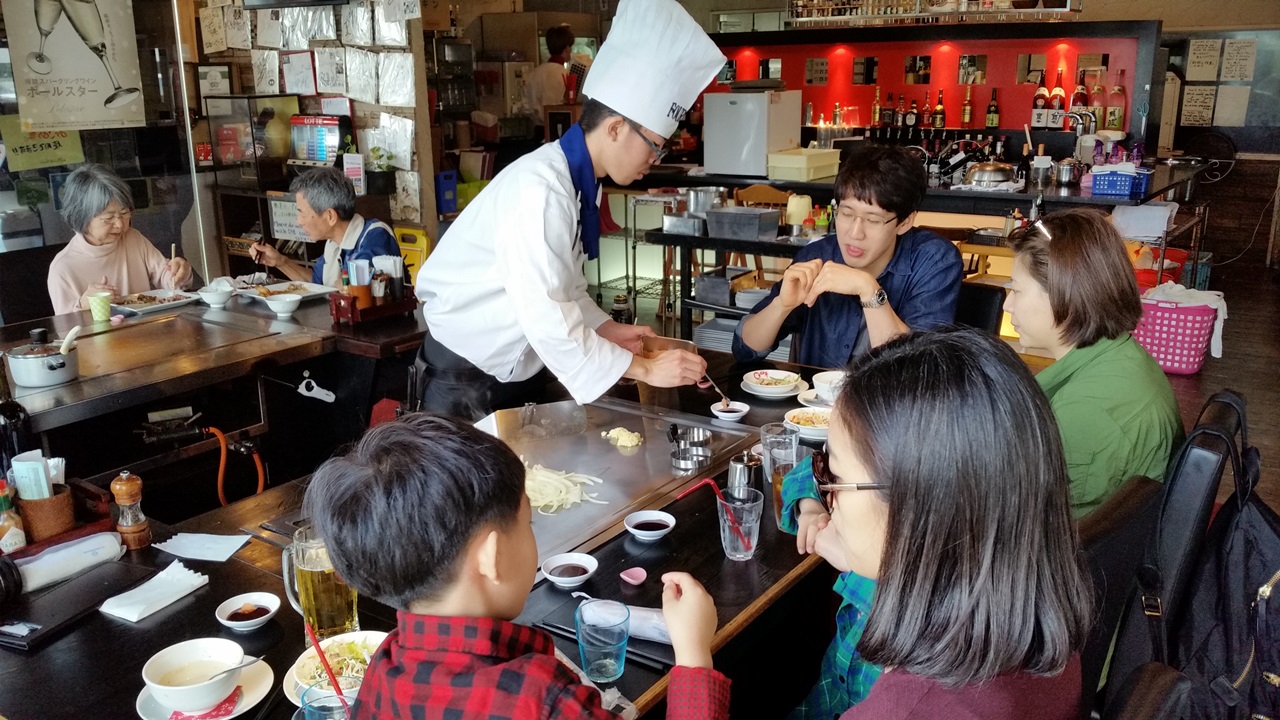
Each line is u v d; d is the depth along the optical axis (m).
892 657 0.93
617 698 1.20
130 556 1.68
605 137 2.27
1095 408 1.72
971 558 0.88
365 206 5.04
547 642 1.04
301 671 1.30
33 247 4.35
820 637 2.17
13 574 1.50
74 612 1.48
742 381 2.48
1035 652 0.90
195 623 1.47
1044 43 6.79
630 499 1.81
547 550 1.61
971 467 0.87
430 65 6.39
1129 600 1.60
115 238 3.77
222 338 3.11
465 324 2.46
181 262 3.91
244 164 5.29
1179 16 7.95
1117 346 1.78
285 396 3.34
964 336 0.93
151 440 2.93
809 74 7.82
